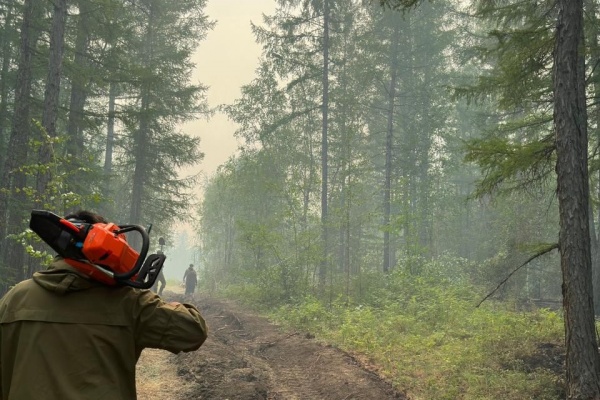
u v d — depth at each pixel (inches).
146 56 1043.9
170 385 330.0
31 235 278.7
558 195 285.6
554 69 292.4
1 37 758.5
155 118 930.7
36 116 667.4
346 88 1210.6
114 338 78.3
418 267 753.6
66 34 673.0
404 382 320.5
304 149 1242.6
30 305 76.4
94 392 74.8
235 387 309.0
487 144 341.4
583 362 266.4
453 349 378.3
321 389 324.5
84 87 698.8
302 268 784.3
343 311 582.2
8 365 76.7
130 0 978.1
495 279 864.3
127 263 79.0
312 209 957.2
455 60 1189.1
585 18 388.2
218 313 705.6
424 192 1145.4
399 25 1104.8
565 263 277.9
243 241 826.8
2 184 582.2
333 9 1032.2
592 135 465.4
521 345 373.7
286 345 448.5
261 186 1170.0
